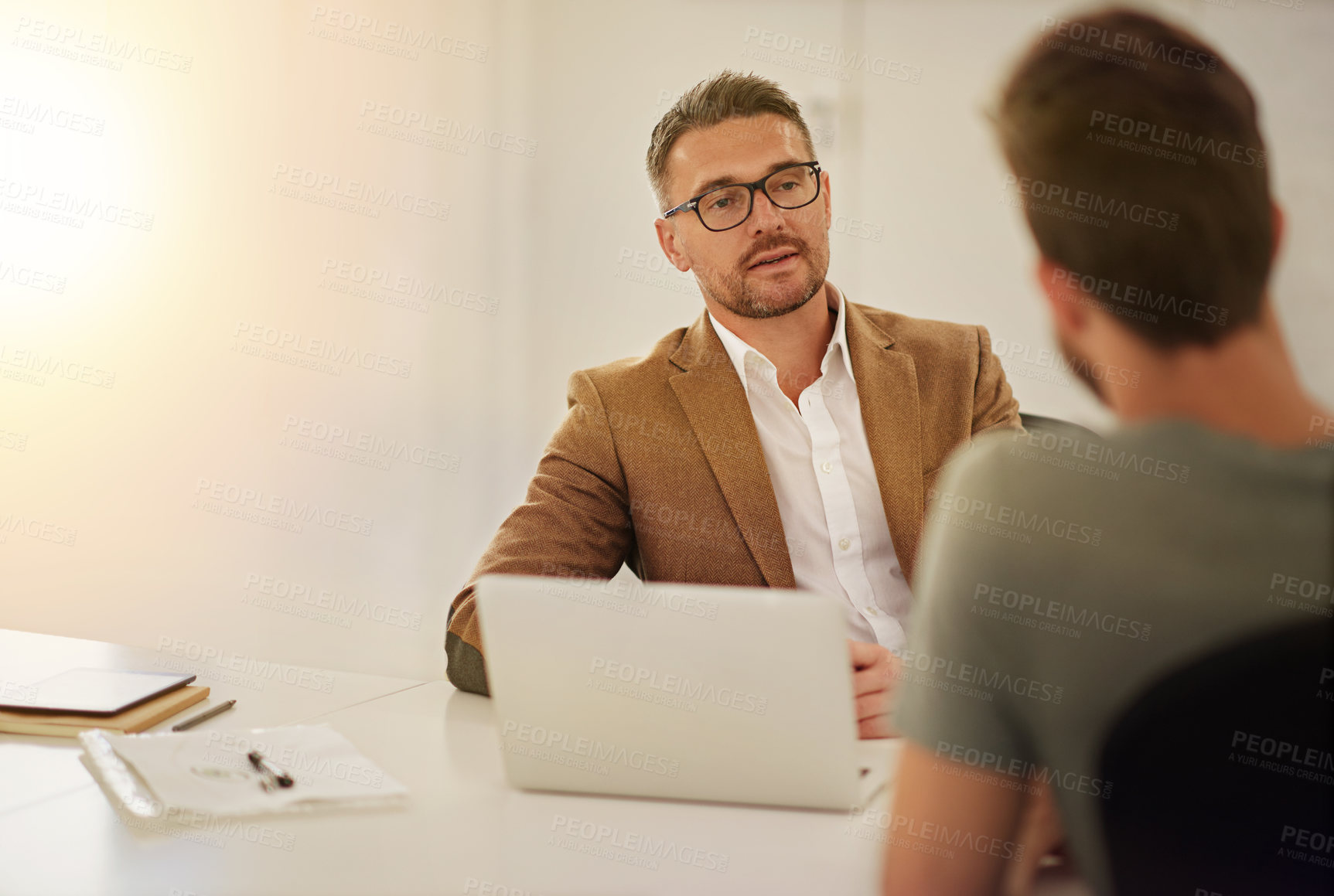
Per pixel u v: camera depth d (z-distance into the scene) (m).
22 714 1.17
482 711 1.32
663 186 1.84
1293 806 0.50
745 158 1.73
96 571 2.86
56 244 2.81
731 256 1.75
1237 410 0.50
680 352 1.84
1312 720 0.49
